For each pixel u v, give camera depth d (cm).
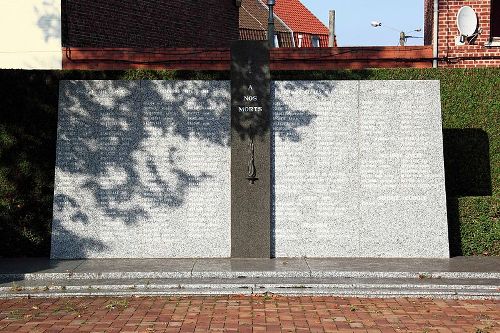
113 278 1158
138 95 1322
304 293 1080
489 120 1508
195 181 1307
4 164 1391
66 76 1438
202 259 1277
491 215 1333
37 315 973
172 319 947
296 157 1306
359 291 1080
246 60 1302
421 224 1298
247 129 1295
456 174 1508
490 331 895
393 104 1313
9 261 1291
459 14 1714
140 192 1308
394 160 1306
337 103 1314
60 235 1304
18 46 1780
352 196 1302
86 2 1847
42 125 1407
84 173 1312
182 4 2205
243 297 1070
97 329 904
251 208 1288
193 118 1316
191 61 1659
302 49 1652
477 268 1185
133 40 2003
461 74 1519
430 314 975
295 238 1297
